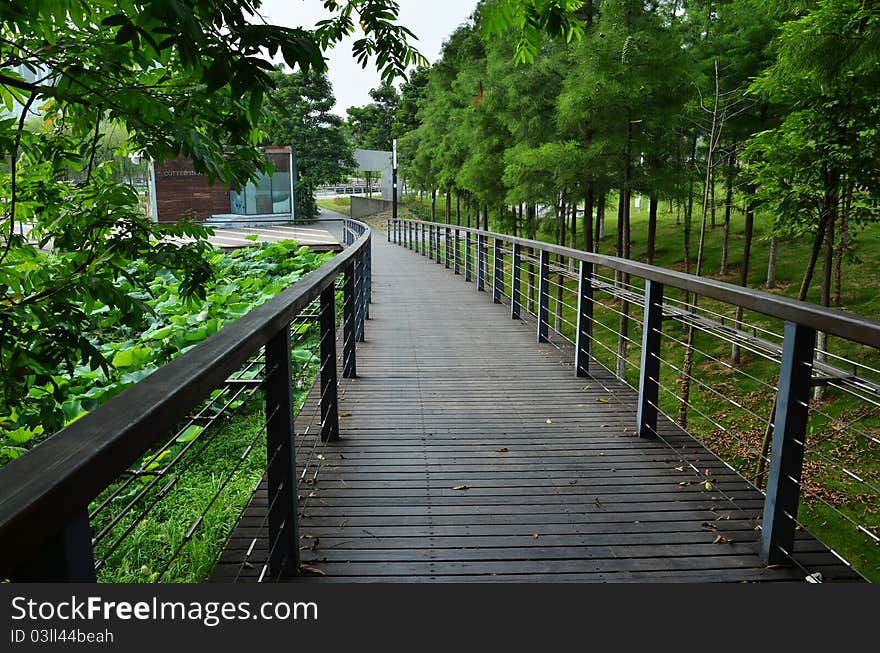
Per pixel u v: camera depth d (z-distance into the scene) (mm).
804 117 8883
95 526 3082
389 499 2791
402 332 6773
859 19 7254
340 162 35938
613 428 3721
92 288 2678
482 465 3176
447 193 25422
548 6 3309
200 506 3100
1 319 2592
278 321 1825
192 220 3373
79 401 4426
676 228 23547
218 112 2715
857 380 1966
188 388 1085
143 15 1595
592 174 12562
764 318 14305
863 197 9016
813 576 2150
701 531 2494
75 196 3188
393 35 2910
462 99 19766
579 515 2635
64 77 2420
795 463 2168
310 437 3572
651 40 11055
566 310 17594
